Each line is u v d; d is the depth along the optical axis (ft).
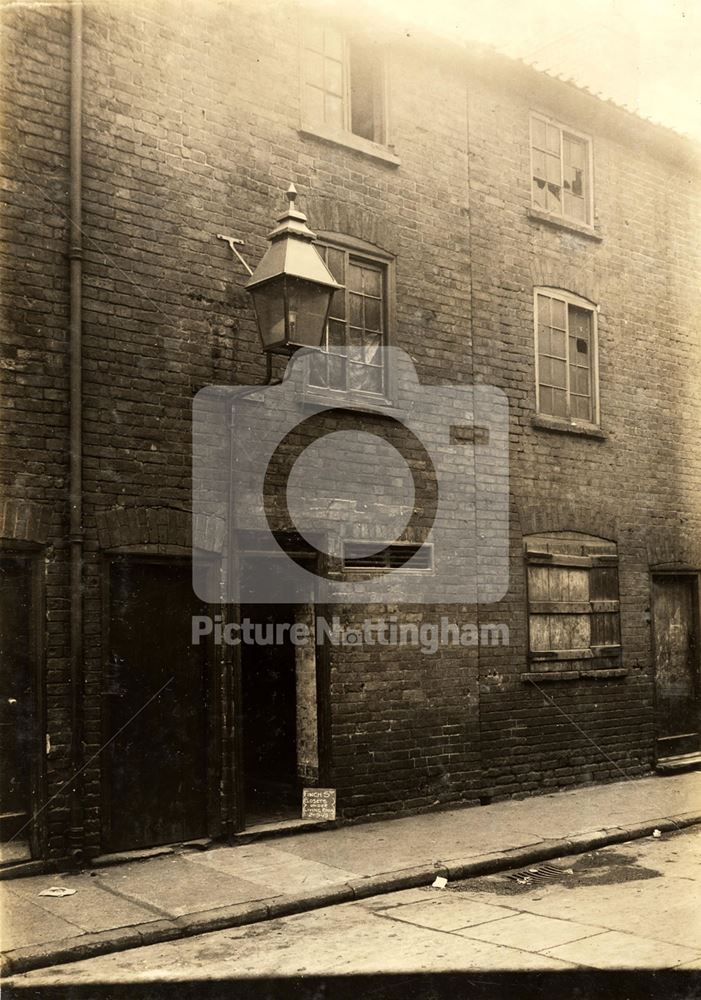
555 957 15.70
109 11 22.26
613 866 21.95
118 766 21.63
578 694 30.78
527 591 29.76
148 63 22.84
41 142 21.06
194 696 23.04
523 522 29.91
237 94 24.40
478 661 28.48
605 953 15.85
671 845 24.11
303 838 23.75
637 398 33.68
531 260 31.09
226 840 22.94
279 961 15.74
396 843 23.24
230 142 24.17
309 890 19.20
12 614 20.34
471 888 20.22
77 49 21.49
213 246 23.65
